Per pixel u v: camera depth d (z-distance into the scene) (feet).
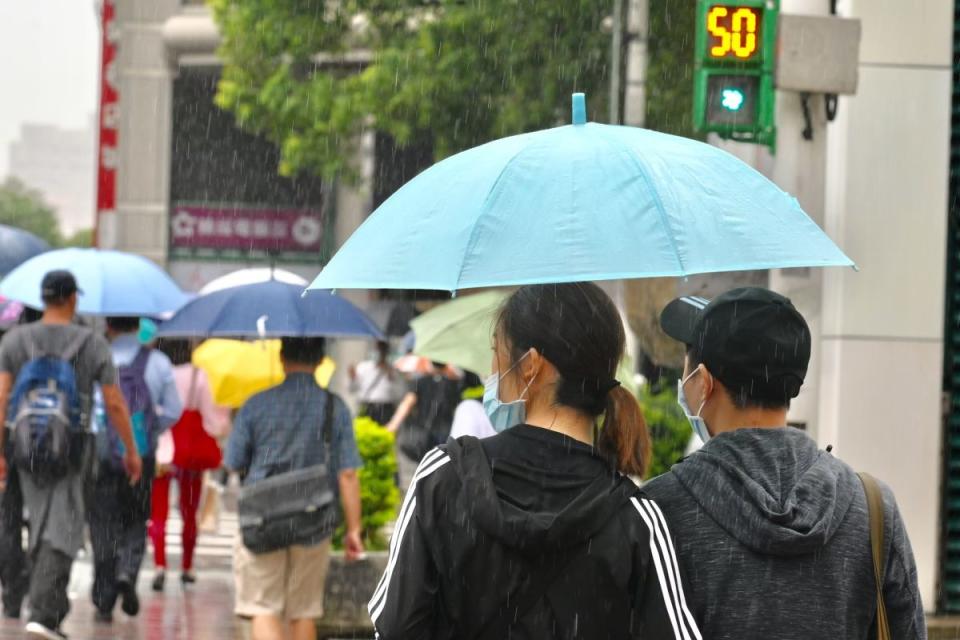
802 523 27.96
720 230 29.19
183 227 247.29
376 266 29.19
